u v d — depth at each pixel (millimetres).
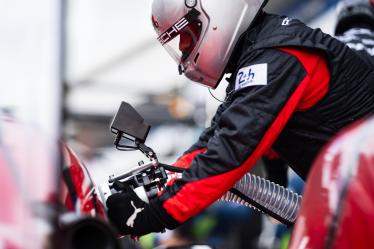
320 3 9734
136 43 11445
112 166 11523
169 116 11164
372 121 2262
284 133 3871
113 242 2221
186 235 8047
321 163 2271
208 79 4055
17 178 2316
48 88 10539
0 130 2566
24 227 2172
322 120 3812
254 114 3570
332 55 3773
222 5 3898
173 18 3904
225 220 9406
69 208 2498
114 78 11414
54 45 10570
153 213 3604
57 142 2734
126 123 3832
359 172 2121
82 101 11383
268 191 3965
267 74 3607
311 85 3725
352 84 3846
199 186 3564
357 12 5574
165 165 3846
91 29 11484
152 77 11461
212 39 3926
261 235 9453
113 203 3619
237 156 3551
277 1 10438
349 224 2084
